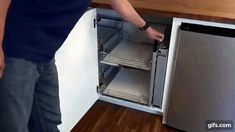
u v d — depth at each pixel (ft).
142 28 4.57
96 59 5.37
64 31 3.32
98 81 5.81
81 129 5.55
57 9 3.05
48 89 3.85
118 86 6.28
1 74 2.74
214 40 4.18
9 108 3.10
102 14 5.80
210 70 4.49
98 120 5.80
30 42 3.02
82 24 4.38
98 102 6.34
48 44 3.19
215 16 4.01
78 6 3.26
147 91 6.05
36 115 4.00
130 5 4.24
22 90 3.12
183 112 5.16
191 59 4.53
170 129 5.54
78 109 5.11
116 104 6.27
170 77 5.01
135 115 5.94
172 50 4.70
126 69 6.98
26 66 3.06
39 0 2.88
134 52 5.99
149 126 5.62
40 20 3.00
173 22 4.41
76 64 4.57
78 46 4.46
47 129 4.14
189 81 4.76
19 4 2.83
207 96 4.77
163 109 5.52
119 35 6.54
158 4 4.51
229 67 4.33
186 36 4.35
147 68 5.37
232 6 4.43
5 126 3.22
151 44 6.40
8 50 2.93
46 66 3.55
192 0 4.73
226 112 4.81
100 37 5.84
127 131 5.49
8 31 2.88
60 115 4.19
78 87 4.87
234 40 4.07
